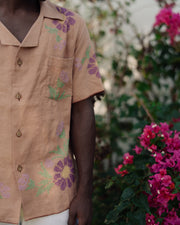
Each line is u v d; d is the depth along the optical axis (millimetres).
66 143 1438
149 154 1828
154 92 2926
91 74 1498
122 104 2816
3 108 1312
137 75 2939
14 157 1327
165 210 1768
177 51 2666
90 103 1507
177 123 2168
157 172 1780
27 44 1320
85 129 1484
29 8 1381
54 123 1394
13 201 1343
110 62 2938
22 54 1320
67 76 1426
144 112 2535
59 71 1395
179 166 1730
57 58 1383
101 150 2547
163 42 2711
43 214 1363
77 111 1497
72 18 1459
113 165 2750
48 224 1372
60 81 1405
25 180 1348
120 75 2918
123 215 1747
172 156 1774
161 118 2469
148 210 1654
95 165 2551
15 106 1316
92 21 2873
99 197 2363
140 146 2031
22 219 1377
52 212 1370
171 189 1698
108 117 2863
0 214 1338
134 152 1896
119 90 2928
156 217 1755
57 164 1398
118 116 2824
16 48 1309
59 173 1399
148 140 1789
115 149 2752
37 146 1359
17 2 1347
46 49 1358
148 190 1657
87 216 1444
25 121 1335
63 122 1433
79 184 1472
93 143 1510
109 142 2807
